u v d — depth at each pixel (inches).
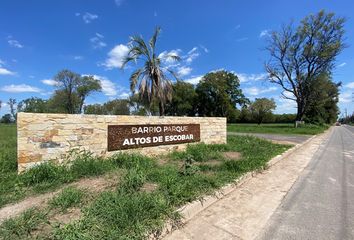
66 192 158.6
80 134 245.6
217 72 2245.3
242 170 256.1
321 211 163.8
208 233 134.4
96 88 2220.7
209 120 424.5
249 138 574.9
